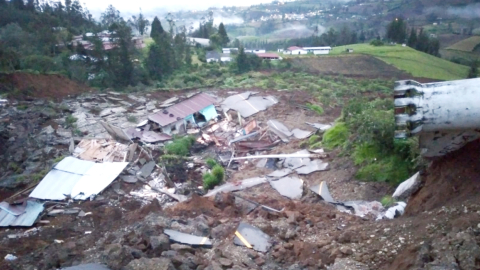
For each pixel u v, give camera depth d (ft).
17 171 53.62
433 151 22.90
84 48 131.85
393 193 36.40
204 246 22.80
